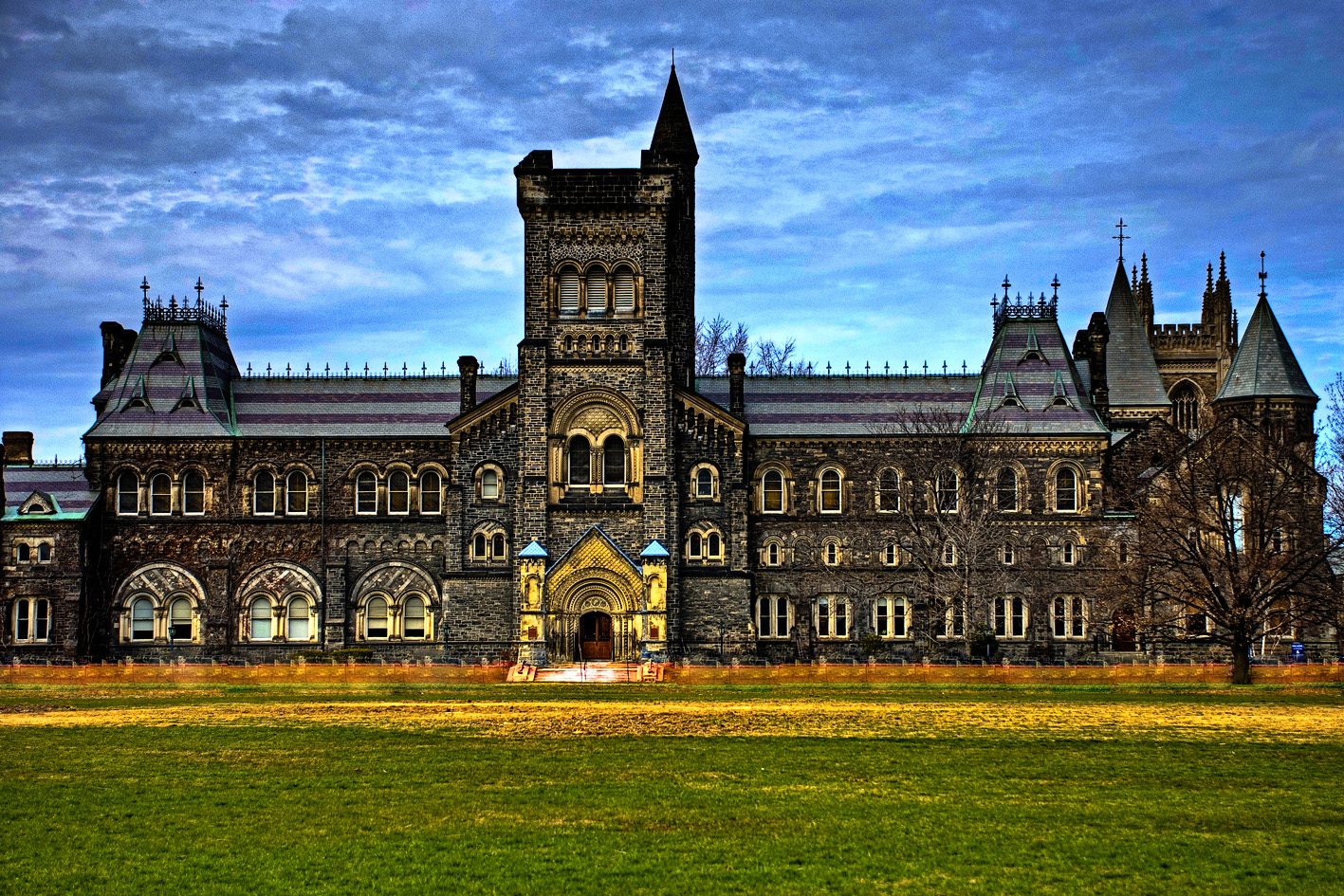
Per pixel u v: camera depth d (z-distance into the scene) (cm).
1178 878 3334
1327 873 3369
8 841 3681
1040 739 5319
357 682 7969
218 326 10544
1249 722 5766
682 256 10906
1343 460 8606
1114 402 11762
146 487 9706
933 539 9338
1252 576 7662
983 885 3284
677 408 9519
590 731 5534
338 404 10056
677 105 11262
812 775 4547
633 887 3262
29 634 9425
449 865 3447
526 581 8875
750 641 9269
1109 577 8512
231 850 3581
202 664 8812
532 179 9350
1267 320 10306
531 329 9306
